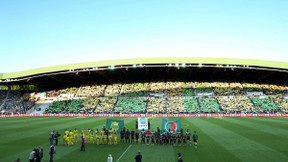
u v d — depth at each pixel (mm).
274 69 70688
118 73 83688
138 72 81812
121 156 17812
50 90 84500
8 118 55000
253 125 35812
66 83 88625
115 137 23234
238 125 35906
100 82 85312
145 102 66938
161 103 65750
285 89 73312
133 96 71750
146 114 57031
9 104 74938
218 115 54906
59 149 20578
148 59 68125
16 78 78125
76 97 75562
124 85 80750
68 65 70938
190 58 67688
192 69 75750
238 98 66938
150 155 17984
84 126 35969
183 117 52594
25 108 71812
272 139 24109
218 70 75625
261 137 25312
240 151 19016
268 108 59656
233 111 58875
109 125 25875
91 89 80062
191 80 81750
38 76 75750
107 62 69188
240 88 74062
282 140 23547
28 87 90000
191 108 61625
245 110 59062
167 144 22469
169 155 17969
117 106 65500
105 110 63281
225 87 75188
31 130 32312
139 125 27688
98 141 23000
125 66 70125
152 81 82438
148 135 23438
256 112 57625
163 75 85188
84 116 58469
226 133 28156
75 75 81625
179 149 20172
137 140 23562
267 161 16094
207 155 17844
